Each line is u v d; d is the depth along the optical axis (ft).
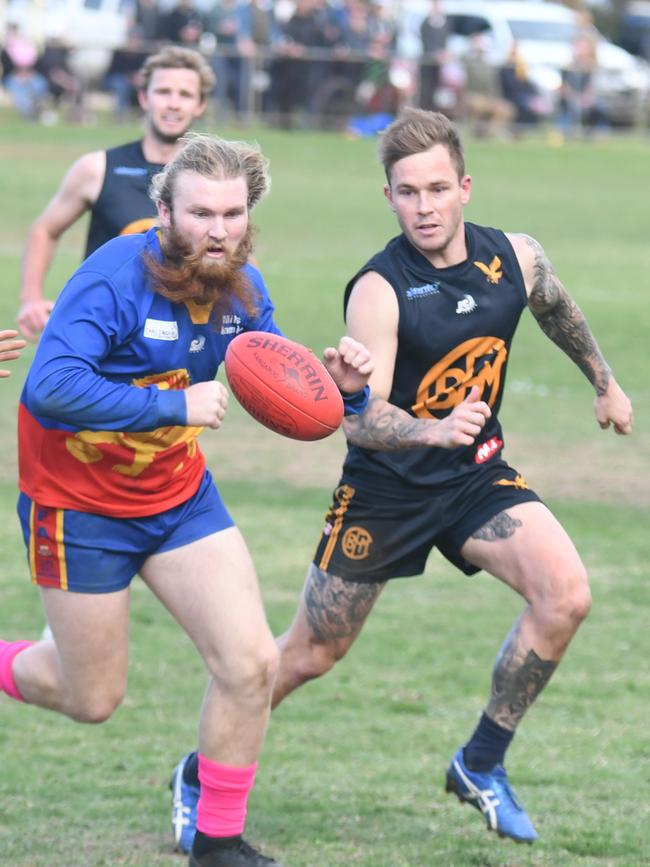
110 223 80.33
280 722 69.36
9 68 330.54
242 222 48.34
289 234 230.68
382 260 57.77
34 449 50.65
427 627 83.92
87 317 48.29
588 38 358.23
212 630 49.93
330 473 119.34
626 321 175.83
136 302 48.80
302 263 207.10
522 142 343.87
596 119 355.15
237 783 50.26
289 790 60.90
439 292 57.31
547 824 57.26
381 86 329.11
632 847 54.85
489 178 296.10
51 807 58.59
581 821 57.62
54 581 51.29
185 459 51.37
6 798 59.52
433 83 332.80
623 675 76.38
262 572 91.71
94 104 338.75
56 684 53.42
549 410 138.72
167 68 79.15
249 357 50.49
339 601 58.75
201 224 47.73
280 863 52.60
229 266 48.47
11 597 87.56
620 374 150.00
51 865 52.65
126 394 47.55
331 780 62.28
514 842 55.77
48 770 62.85
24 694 54.54
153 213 79.92
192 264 48.01
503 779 55.83
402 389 58.23
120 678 52.85
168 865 52.90
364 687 74.33
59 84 331.98
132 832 56.29
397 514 57.93
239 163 48.08
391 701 72.28
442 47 331.98
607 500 110.73
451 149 56.49
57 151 295.28
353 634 59.47
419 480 57.52
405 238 58.44
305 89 328.08
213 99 323.98
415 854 54.24
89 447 49.67
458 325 57.41
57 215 81.82
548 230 242.99
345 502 58.80
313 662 59.82
